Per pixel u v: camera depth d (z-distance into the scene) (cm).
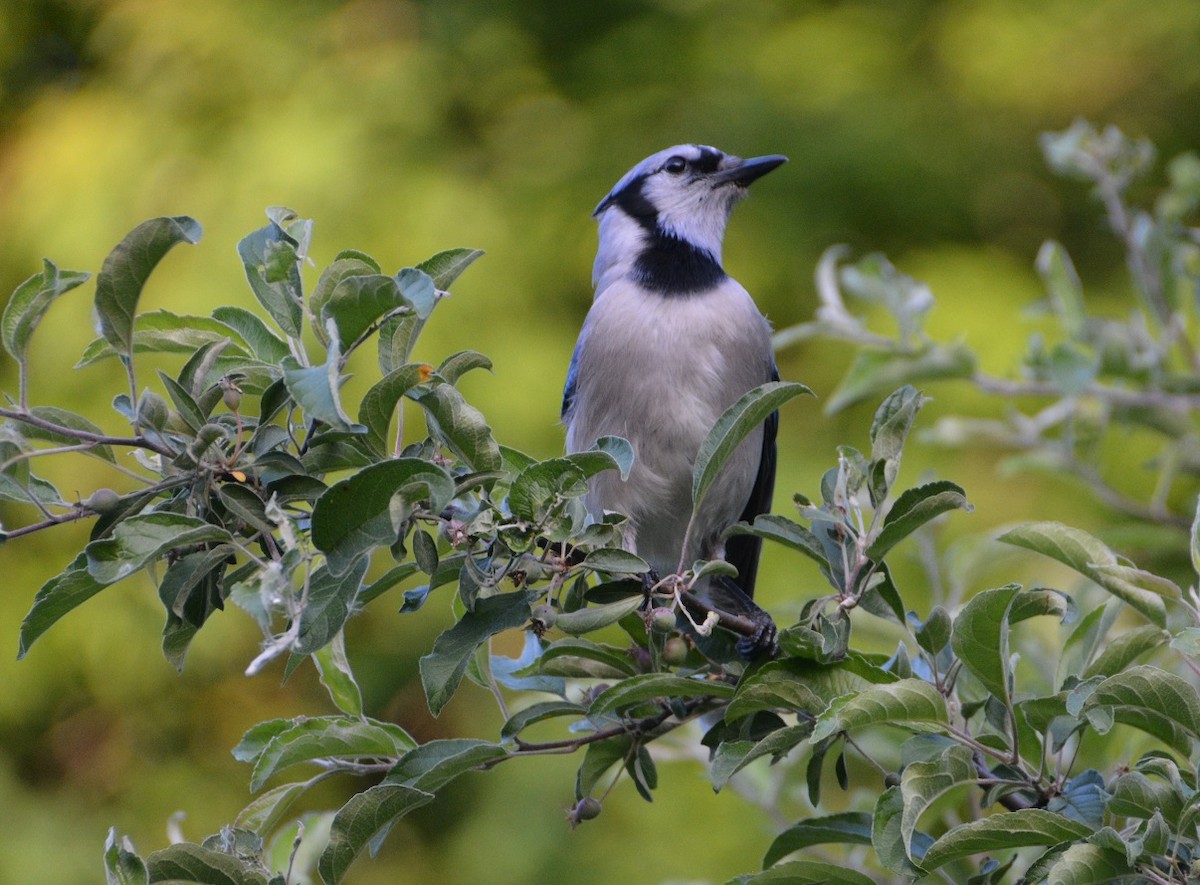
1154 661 650
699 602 515
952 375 827
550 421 1458
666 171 839
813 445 1470
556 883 1332
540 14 1734
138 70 1609
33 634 420
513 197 1591
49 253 1514
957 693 529
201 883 431
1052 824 410
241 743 506
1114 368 805
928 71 1697
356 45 1650
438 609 1476
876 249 1622
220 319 477
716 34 1706
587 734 554
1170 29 1638
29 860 1456
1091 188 1655
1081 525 1369
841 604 471
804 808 782
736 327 780
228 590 438
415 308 411
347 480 395
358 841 436
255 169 1518
